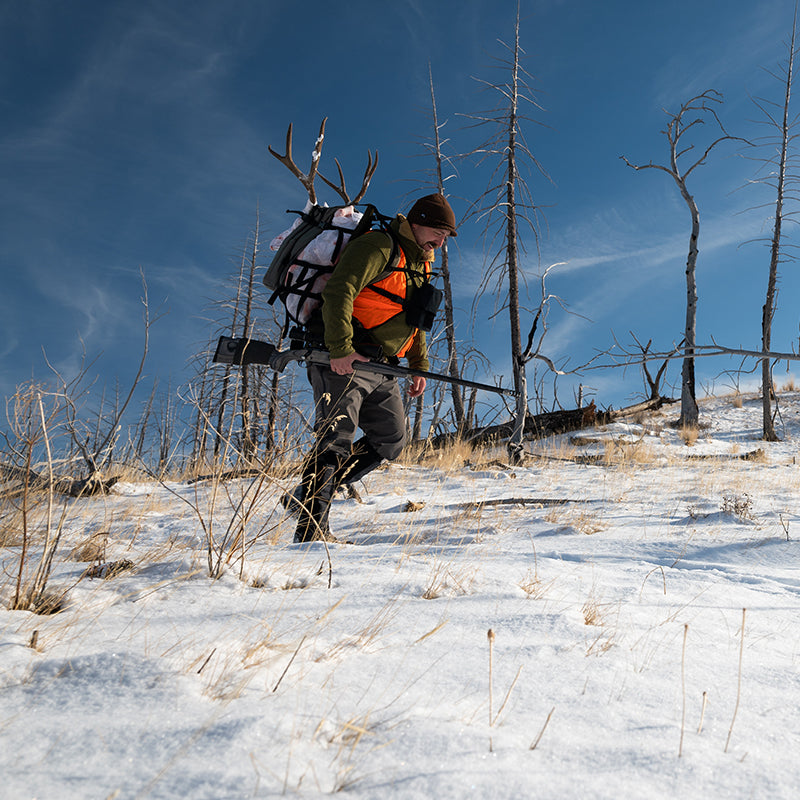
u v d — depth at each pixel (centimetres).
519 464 1114
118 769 101
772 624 217
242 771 100
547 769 106
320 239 338
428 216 329
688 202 1675
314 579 234
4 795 93
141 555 261
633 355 480
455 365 1608
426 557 296
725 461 1200
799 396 2122
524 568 279
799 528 414
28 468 204
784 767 111
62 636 159
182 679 134
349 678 142
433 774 102
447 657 160
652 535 401
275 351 348
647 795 100
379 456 366
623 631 192
